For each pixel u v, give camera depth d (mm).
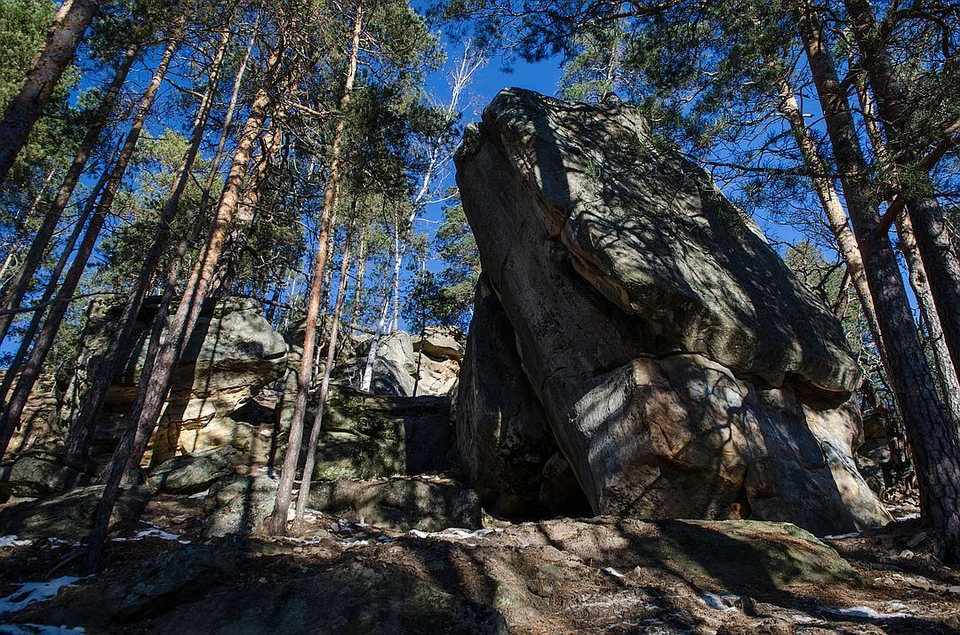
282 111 13969
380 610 4801
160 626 4938
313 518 9828
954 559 6977
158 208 18656
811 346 10742
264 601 5035
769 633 4695
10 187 17344
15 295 11805
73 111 13469
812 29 9031
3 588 6277
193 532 9336
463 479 13742
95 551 7117
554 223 11109
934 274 7953
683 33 9531
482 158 13828
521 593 5844
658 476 9172
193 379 15656
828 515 8891
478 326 14469
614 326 10508
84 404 13320
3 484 11492
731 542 7082
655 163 10555
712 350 9883
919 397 7742
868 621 5047
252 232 16797
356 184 13711
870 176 7777
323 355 24844
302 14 12516
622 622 5281
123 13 12422
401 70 14656
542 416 12297
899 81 8750
